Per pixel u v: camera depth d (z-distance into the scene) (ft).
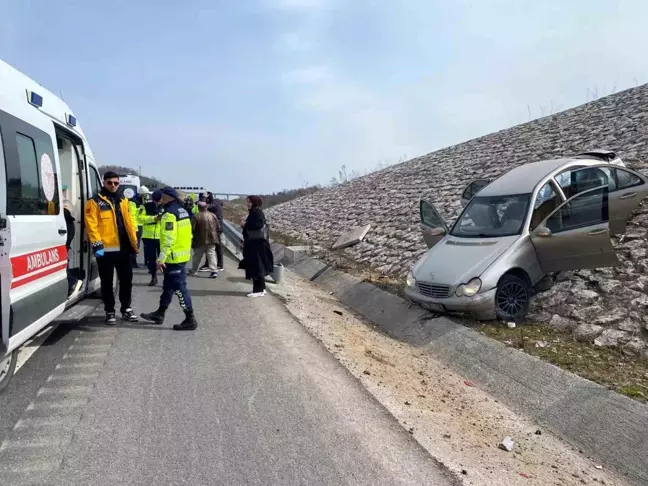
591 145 50.96
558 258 27.78
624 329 23.98
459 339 26.27
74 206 22.65
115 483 11.94
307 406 16.74
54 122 19.58
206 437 14.30
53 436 13.91
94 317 25.77
